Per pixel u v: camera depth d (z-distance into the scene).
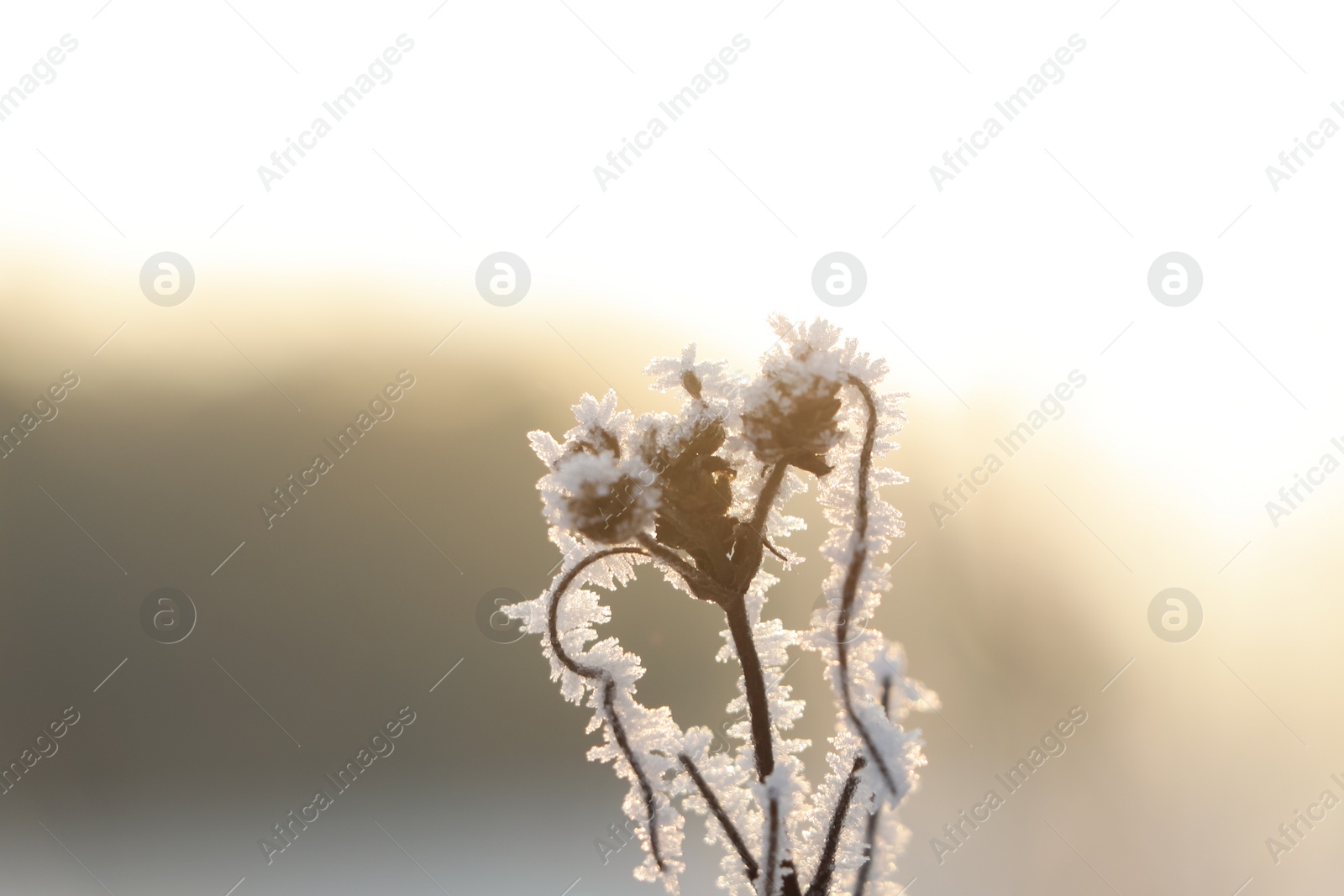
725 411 0.53
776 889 0.53
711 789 0.53
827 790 0.54
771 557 0.54
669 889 0.53
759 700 0.53
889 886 0.53
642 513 0.52
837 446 0.54
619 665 0.54
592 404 0.54
